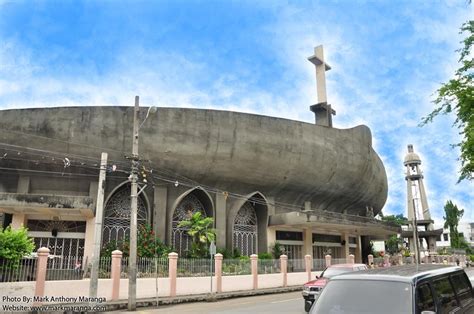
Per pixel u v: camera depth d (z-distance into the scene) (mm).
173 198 31734
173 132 31781
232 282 24000
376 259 40281
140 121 31250
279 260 27922
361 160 43219
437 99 10555
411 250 65875
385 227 41906
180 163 31922
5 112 29484
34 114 29594
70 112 29984
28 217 27328
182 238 31609
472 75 10172
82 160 29312
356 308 5242
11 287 15797
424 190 64750
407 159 66062
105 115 30453
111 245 26656
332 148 39812
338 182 40719
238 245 33938
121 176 29953
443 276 6207
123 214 29953
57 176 29516
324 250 39969
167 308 17359
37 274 16484
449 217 75188
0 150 28297
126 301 18000
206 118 32969
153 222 30297
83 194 29703
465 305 6477
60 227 27891
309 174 37781
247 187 35094
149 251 25953
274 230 35219
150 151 31047
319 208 41406
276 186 36312
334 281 5770
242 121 34250
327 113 44469
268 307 16328
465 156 10570
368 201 47469
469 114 10219
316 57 45062
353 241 45281
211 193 33219
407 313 4961
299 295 22250
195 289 21906
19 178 28828
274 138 35469
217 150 32906
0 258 15922
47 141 29109
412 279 5395
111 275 19094
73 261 20203
